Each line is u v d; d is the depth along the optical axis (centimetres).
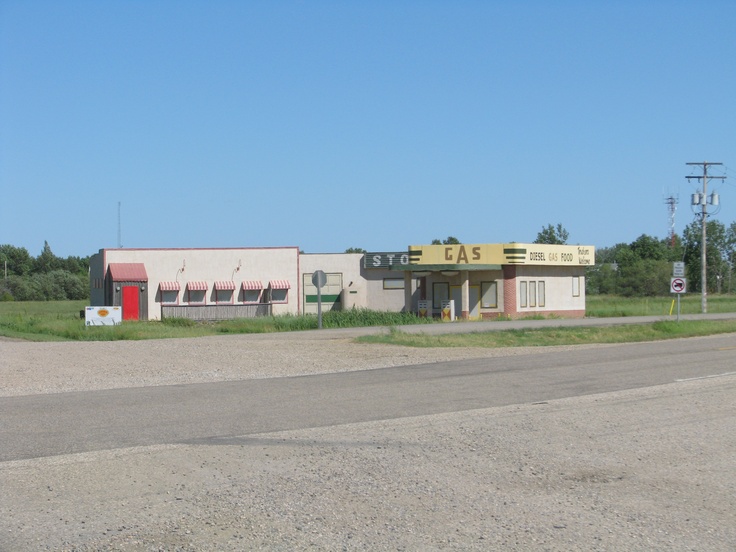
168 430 1230
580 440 1156
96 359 2447
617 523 772
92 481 920
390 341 3034
